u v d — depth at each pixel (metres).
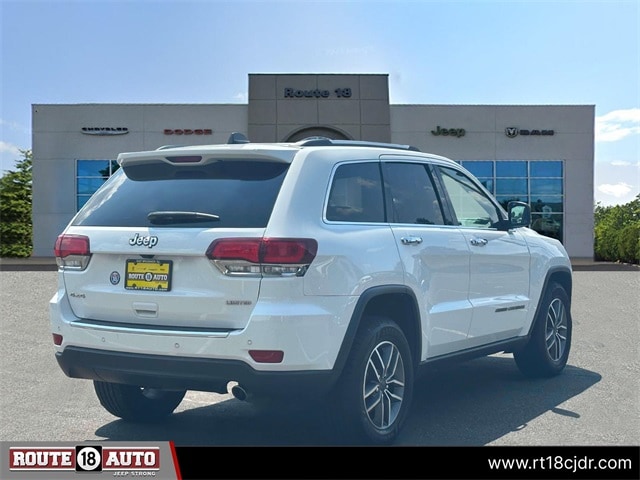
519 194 31.66
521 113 31.58
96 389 5.84
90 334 5.08
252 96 30.58
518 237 7.20
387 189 5.68
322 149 5.27
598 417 6.18
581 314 12.52
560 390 7.14
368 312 5.32
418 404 6.60
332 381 4.81
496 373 7.98
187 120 31.30
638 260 27.31
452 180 6.57
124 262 5.08
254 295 4.64
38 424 6.00
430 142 31.31
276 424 6.05
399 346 5.38
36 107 31.27
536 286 7.38
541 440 5.55
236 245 4.68
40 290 16.20
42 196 31.44
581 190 31.78
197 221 4.89
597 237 33.16
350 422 5.01
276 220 4.74
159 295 4.89
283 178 4.96
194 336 4.70
